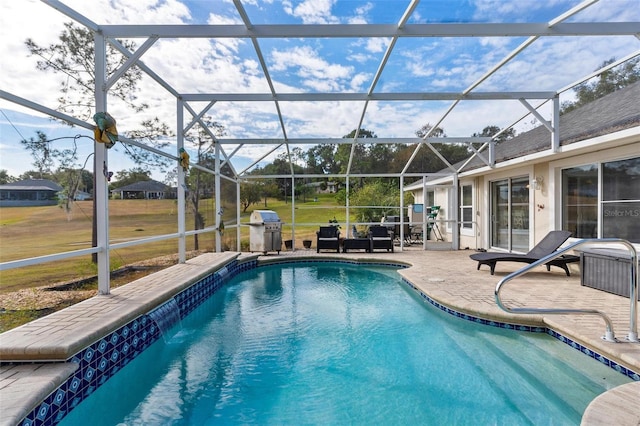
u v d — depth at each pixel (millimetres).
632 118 5047
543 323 4195
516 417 2855
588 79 5961
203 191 9156
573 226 7309
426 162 12500
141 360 3910
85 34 5691
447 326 5105
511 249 9664
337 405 3090
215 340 4664
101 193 4359
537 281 6375
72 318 3457
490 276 6984
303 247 12758
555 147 6695
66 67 5629
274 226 10977
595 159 6512
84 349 3008
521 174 9039
